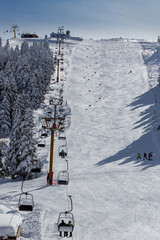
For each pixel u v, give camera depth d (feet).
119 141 165.07
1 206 62.49
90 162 132.98
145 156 133.49
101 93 259.39
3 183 110.01
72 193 84.58
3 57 272.31
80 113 213.25
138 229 60.85
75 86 280.72
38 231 54.85
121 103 233.35
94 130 182.60
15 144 115.55
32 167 113.29
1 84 196.03
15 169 114.11
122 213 69.72
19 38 570.05
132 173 108.17
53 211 67.31
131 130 180.45
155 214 69.41
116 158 139.23
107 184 94.27
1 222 45.37
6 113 189.37
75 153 145.38
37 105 221.46
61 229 50.44
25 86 229.45
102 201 78.07
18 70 237.86
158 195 82.89
